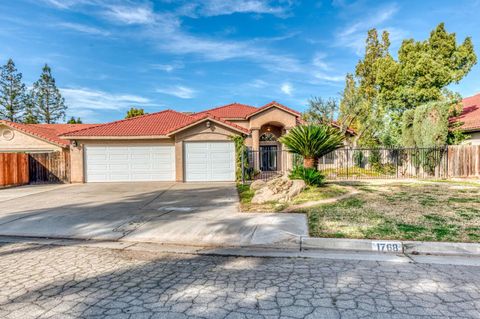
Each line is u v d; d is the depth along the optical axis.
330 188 11.40
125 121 19.78
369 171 19.75
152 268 4.48
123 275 4.19
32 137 20.45
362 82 29.33
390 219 6.78
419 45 20.14
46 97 45.59
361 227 6.20
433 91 19.14
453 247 5.07
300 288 3.68
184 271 4.34
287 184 10.38
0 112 41.41
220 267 4.51
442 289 3.62
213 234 6.26
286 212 7.92
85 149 17.73
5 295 3.57
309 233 5.92
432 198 9.34
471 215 7.06
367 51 29.95
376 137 22.08
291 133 12.05
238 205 9.27
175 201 10.37
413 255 5.00
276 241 5.70
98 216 8.08
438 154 16.67
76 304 3.32
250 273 4.23
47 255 5.16
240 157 16.70
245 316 3.01
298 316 3.00
